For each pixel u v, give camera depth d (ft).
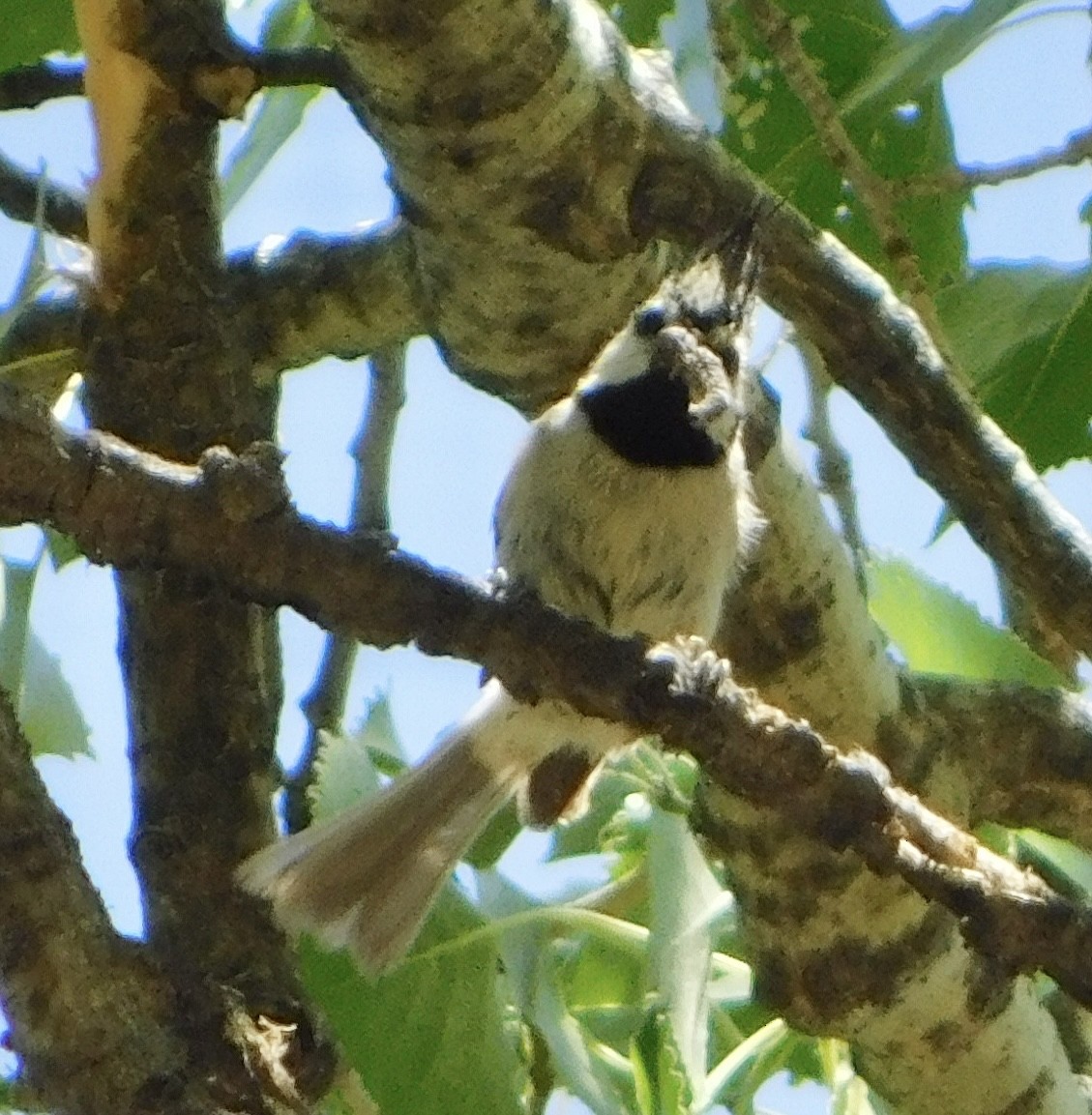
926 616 23.94
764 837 21.36
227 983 19.01
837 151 19.27
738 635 21.91
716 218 20.06
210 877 19.72
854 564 24.40
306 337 24.79
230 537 15.01
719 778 16.06
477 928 19.53
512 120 18.51
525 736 20.62
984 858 15.80
